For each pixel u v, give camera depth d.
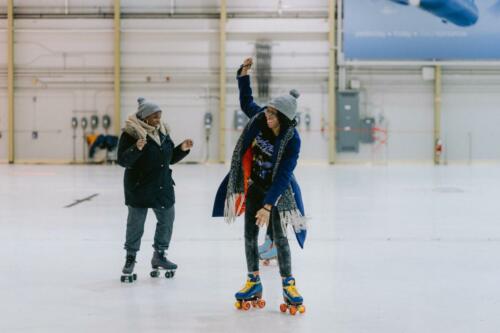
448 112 23.81
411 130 23.81
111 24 23.77
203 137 23.95
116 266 5.89
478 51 23.03
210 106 23.92
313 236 7.52
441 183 15.11
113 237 7.47
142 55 23.88
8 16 23.59
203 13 23.77
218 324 4.08
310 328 3.99
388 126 23.83
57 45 23.88
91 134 23.88
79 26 23.83
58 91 23.92
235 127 23.81
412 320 4.16
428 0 22.88
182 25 23.78
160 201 5.28
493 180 16.00
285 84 23.78
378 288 5.04
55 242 7.14
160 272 5.63
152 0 23.80
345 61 23.34
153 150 5.21
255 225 4.50
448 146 23.83
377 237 7.46
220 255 6.41
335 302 4.62
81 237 7.47
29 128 23.95
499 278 5.38
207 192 12.86
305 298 4.73
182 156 5.46
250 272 4.48
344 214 9.51
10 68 23.66
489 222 8.73
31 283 5.21
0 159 23.98
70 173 18.59
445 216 9.34
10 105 23.75
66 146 23.92
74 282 5.25
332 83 23.53
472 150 23.80
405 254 6.43
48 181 15.62
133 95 23.95
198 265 5.95
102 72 23.89
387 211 9.88
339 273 5.58
